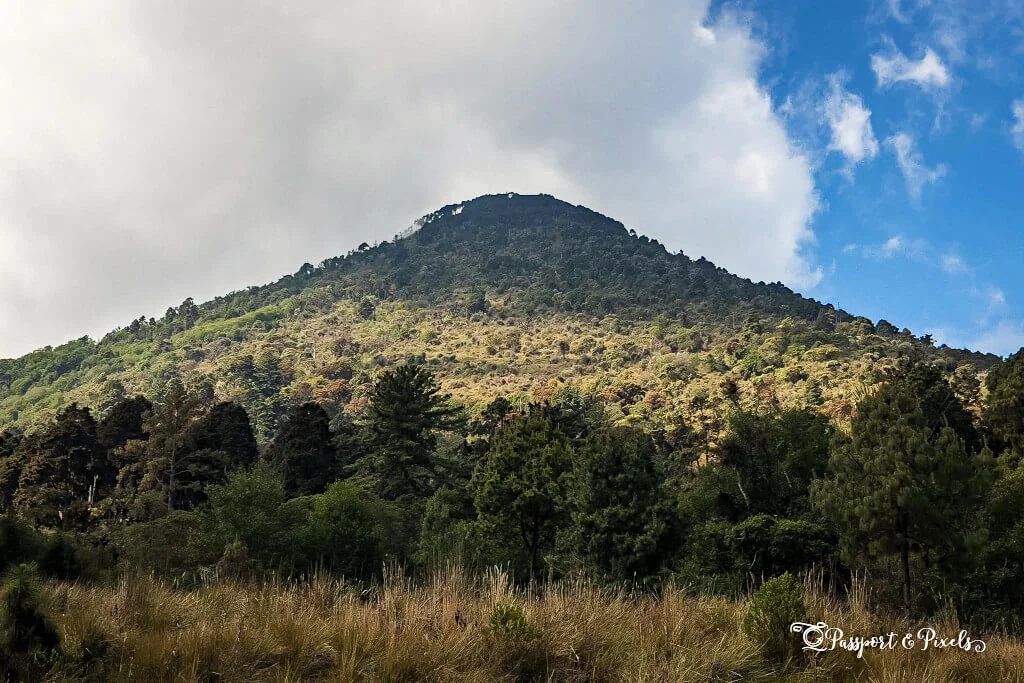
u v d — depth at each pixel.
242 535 22.95
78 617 6.27
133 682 5.22
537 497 23.33
